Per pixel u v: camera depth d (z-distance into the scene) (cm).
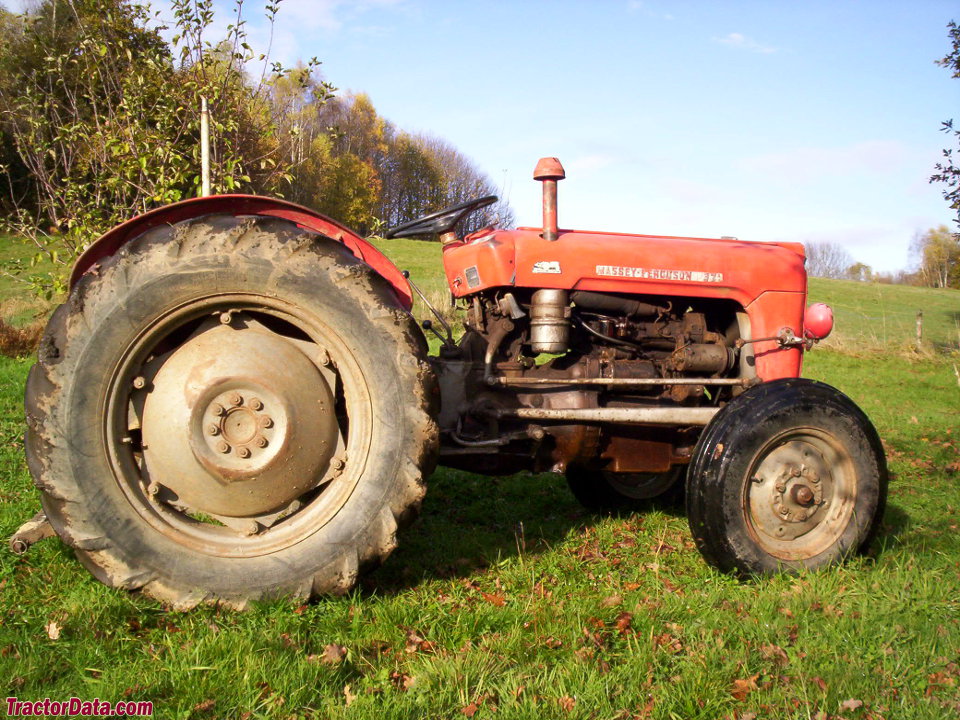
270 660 247
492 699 237
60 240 768
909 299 3344
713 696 240
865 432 352
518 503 477
